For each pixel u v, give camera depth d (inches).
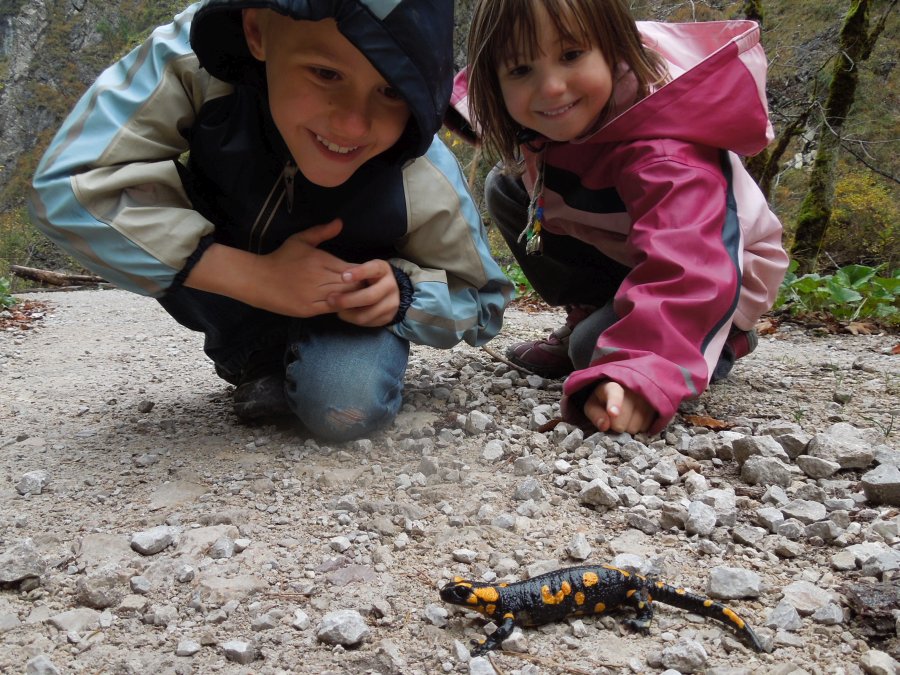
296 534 23.5
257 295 28.7
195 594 20.2
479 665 17.1
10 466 29.6
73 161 26.9
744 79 31.7
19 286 148.0
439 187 32.0
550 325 61.9
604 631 18.9
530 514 24.4
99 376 46.2
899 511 24.3
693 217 30.4
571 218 36.3
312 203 29.4
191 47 25.6
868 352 50.7
